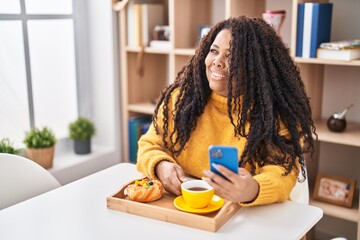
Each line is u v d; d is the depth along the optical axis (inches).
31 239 48.4
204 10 110.2
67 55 110.0
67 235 49.1
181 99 65.7
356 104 98.3
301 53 89.7
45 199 58.2
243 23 60.9
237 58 58.8
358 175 100.4
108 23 109.5
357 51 86.4
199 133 65.1
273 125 58.8
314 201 97.0
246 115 60.1
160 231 49.9
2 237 48.8
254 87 60.0
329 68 100.0
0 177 63.1
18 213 54.3
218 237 48.6
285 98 60.6
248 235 49.0
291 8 100.0
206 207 53.4
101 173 67.1
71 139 111.2
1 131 98.7
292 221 52.2
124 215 53.8
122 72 112.0
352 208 94.0
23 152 100.1
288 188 56.9
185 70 66.8
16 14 97.8
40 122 106.3
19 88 100.9
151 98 120.2
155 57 119.0
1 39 96.3
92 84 115.7
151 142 67.7
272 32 62.4
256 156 60.1
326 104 102.0
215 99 63.8
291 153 58.3
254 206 55.7
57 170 100.0
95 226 51.1
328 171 104.1
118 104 115.5
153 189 55.6
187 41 106.8
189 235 49.0
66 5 107.7
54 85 108.2
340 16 96.3
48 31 105.0
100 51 112.4
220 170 49.6
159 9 110.9
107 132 116.3
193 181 55.5
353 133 91.8
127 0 106.1
